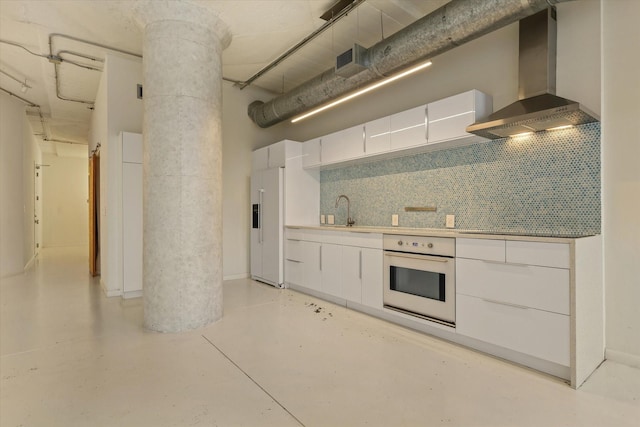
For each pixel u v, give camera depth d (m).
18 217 5.72
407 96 3.77
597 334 2.27
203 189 3.06
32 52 4.04
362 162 4.16
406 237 2.97
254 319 3.26
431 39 2.71
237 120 5.14
